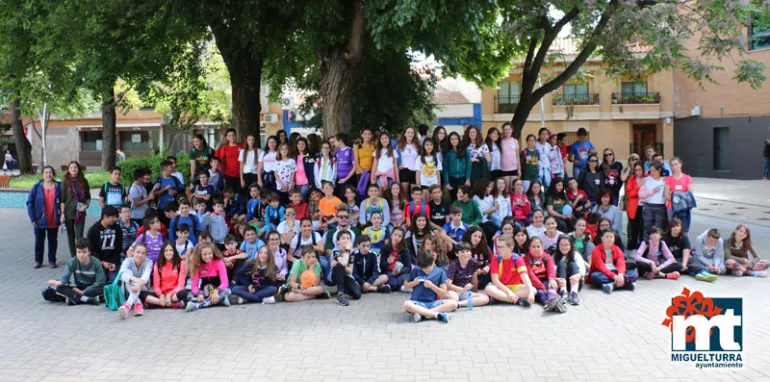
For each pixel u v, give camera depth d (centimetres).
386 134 1113
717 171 3002
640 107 3353
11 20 1405
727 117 2931
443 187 1105
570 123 3462
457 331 679
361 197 1120
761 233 1357
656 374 538
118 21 1352
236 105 1530
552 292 784
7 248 1288
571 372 543
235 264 885
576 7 1380
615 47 1395
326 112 1270
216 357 597
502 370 549
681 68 1429
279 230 985
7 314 777
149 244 905
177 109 1861
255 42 1266
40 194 1086
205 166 1259
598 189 1216
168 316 766
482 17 1027
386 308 793
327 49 1252
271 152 1168
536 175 1219
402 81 1952
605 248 902
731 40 1315
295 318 746
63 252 1243
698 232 1391
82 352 618
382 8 990
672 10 1262
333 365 568
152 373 554
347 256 855
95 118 4094
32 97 2056
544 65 1905
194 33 1475
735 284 898
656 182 1098
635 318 726
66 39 1412
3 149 4234
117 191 1114
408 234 984
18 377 547
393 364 569
